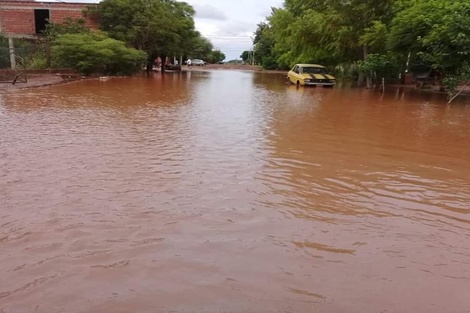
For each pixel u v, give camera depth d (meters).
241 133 9.09
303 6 31.97
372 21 24.73
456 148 8.09
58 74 26.00
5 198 4.82
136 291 3.04
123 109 12.52
